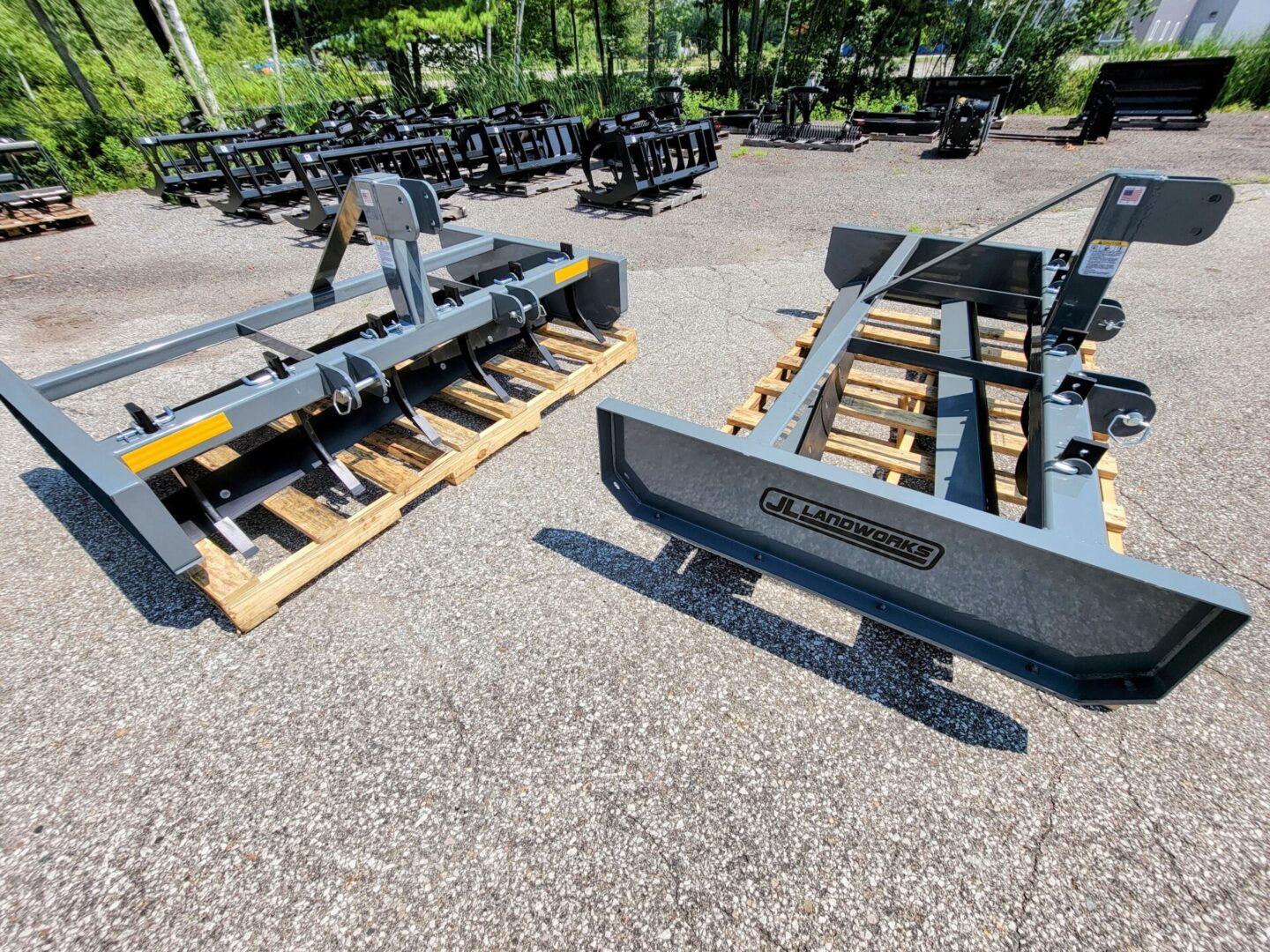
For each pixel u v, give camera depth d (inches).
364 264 223.3
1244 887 54.4
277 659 76.5
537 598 84.5
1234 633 44.6
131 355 93.1
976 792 61.6
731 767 63.9
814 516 62.9
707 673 73.9
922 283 128.1
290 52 651.5
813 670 74.1
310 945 51.5
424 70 778.8
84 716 70.3
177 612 83.4
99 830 59.6
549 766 64.2
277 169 353.4
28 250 245.9
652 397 130.6
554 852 57.2
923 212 264.7
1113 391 72.8
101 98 419.5
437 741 66.8
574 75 612.4
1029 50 580.7
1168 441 113.9
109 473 65.9
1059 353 83.3
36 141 302.5
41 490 107.6
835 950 50.7
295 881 55.6
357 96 562.6
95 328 173.8
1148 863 56.0
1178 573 46.1
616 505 101.2
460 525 97.5
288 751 66.2
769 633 78.9
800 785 62.4
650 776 63.3
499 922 52.7
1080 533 53.6
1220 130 442.0
